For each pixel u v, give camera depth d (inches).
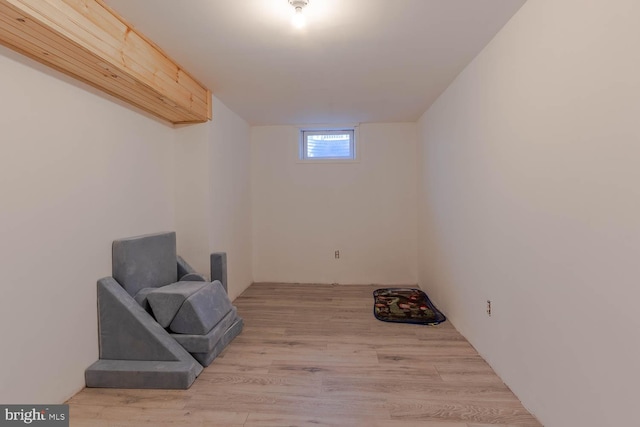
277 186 177.5
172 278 108.2
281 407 68.8
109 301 81.4
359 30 76.7
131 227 97.4
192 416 66.1
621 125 44.2
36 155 65.7
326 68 99.2
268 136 176.7
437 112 130.4
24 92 63.4
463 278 104.3
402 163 171.6
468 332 101.0
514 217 72.0
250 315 126.3
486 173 85.7
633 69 42.3
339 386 76.5
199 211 122.4
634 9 42.2
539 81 62.2
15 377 61.1
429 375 81.2
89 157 80.4
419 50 87.6
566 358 55.6
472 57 92.2
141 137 103.0
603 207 47.4
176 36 79.2
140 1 64.9
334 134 178.7
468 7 67.5
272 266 178.9
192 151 122.0
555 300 58.3
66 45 61.0
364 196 174.1
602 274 47.7
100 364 79.1
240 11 68.5
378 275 174.9
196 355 85.7
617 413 45.4
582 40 51.0
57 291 70.3
